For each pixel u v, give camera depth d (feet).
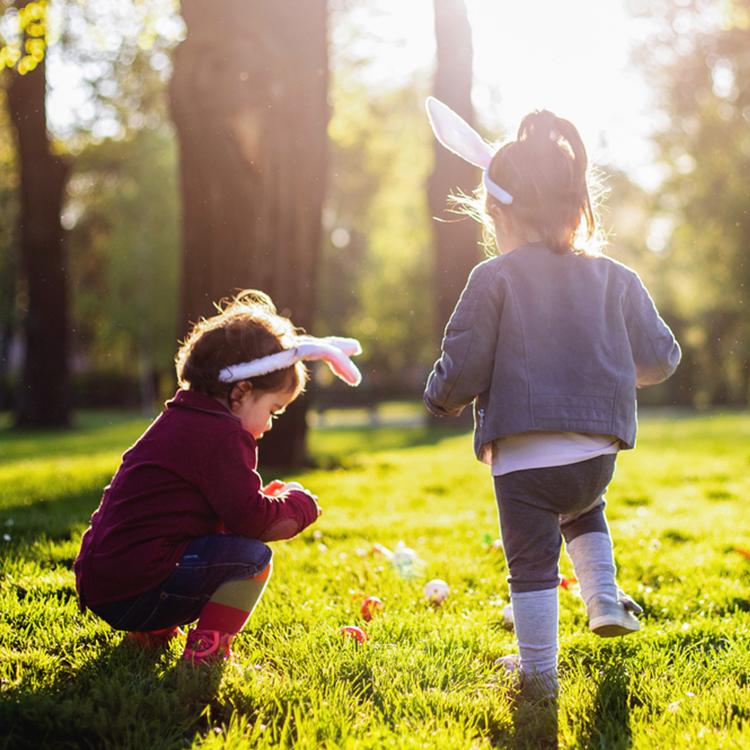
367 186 104.68
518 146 9.70
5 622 10.67
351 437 59.77
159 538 8.93
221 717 8.15
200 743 7.41
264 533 9.27
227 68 27.71
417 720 8.17
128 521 8.92
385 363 143.02
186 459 9.02
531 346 9.12
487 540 16.17
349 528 17.99
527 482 9.12
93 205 98.78
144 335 105.09
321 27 29.14
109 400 131.85
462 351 9.27
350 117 68.64
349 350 9.72
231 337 9.27
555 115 9.85
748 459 33.76
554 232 9.43
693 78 80.89
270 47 28.04
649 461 34.37
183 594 9.02
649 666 9.87
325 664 9.39
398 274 116.57
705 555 15.60
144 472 9.04
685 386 118.01
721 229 82.99
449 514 21.43
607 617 9.07
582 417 8.95
